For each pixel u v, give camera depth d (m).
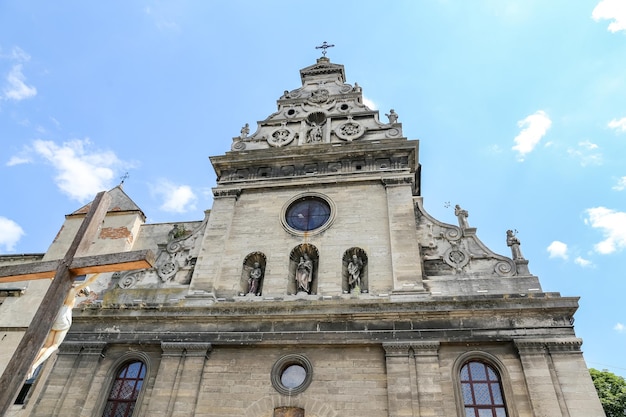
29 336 9.96
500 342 17.38
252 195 24.88
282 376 18.12
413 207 22.38
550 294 17.98
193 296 20.75
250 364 18.47
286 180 24.83
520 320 17.70
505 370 16.78
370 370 17.55
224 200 24.73
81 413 18.17
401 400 16.42
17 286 26.73
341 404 16.92
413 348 17.56
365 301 18.92
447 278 19.88
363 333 18.28
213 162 26.38
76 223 30.66
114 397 18.72
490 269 20.03
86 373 19.19
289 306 19.27
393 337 17.98
